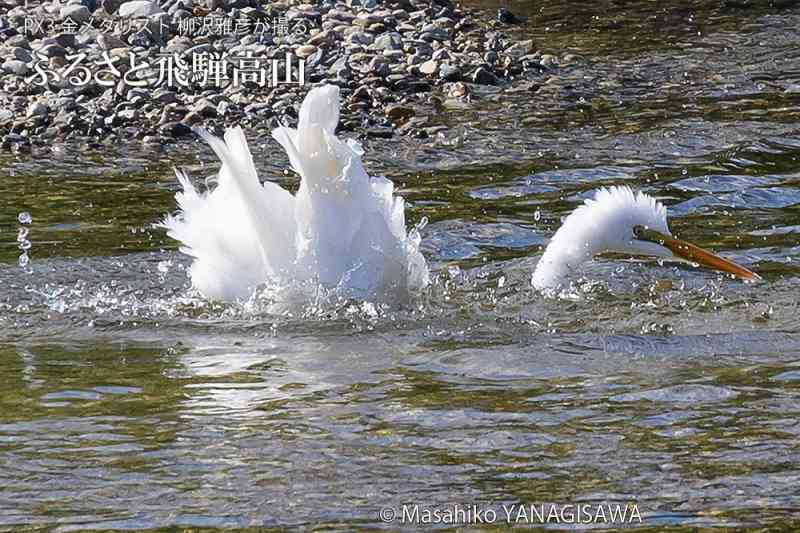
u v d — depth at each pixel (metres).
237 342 12.05
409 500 8.72
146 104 21.98
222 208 13.05
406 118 21.98
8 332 12.36
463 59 25.39
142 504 8.71
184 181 13.26
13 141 20.25
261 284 12.88
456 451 9.47
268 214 12.76
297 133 12.73
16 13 25.53
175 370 11.28
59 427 10.00
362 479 9.05
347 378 11.05
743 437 9.60
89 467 9.29
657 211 13.52
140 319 12.72
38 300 13.23
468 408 10.27
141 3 25.92
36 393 10.75
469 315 12.80
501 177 18.25
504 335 12.20
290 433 9.81
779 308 12.88
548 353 11.65
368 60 24.77
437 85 24.03
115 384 10.95
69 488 8.96
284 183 18.52
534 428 9.86
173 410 10.33
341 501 8.72
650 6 30.92
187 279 13.88
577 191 17.42
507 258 14.61
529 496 8.76
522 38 27.92
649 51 26.73
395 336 12.20
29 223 16.06
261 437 9.75
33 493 8.89
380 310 12.88
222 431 9.88
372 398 10.54
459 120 21.84
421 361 11.45
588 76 24.86
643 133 20.66
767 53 26.28
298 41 25.36
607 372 11.10
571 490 8.84
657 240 13.56
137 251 14.88
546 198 17.11
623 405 10.28
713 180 17.70
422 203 16.92
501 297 13.34
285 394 10.64
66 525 8.42
